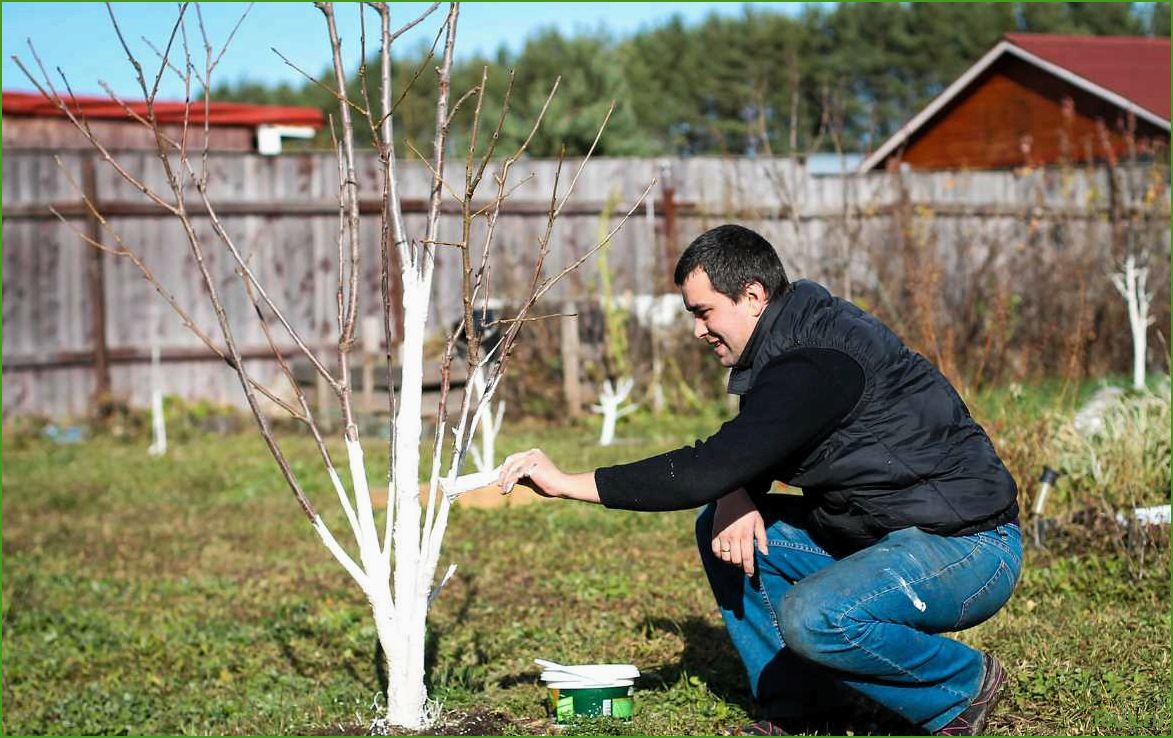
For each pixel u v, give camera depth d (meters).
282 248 14.16
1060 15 35.25
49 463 11.48
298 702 4.58
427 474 9.42
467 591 6.25
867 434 3.49
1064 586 5.53
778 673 4.00
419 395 3.87
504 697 4.39
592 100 23.91
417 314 3.85
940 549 3.54
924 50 34.47
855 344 3.49
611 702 4.14
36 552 7.76
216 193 13.97
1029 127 18.84
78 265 13.73
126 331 13.85
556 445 11.23
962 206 15.02
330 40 3.76
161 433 12.17
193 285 14.02
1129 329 14.24
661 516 7.98
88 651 5.57
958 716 3.68
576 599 5.96
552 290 14.35
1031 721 4.00
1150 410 7.74
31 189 13.57
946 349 8.05
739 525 3.79
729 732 4.02
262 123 15.61
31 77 3.71
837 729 3.98
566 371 13.00
